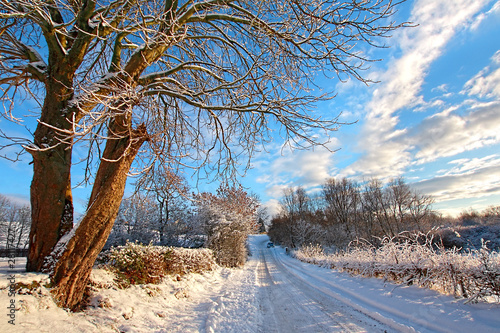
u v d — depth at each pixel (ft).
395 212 107.96
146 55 16.39
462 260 15.84
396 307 16.58
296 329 14.88
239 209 67.67
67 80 16.40
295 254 84.02
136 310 15.90
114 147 14.14
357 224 118.42
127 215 50.70
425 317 14.02
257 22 16.79
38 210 14.76
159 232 57.93
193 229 59.67
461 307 14.02
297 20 16.84
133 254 20.58
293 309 19.40
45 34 15.80
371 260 25.72
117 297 16.16
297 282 32.78
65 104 16.16
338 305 19.52
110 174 13.73
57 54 16.21
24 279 11.51
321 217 154.61
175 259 27.71
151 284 21.07
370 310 17.07
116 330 12.64
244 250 71.82
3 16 13.71
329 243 111.75
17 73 16.83
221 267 51.19
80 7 17.19
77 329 11.00
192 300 22.62
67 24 15.98
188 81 25.08
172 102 24.99
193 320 16.34
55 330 10.18
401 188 109.09
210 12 18.98
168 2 17.94
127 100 13.12
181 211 61.05
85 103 15.29
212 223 56.59
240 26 19.13
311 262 55.01
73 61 16.48
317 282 30.94
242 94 20.03
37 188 14.90
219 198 63.77
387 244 23.94
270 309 19.94
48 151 15.05
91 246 13.44
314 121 19.15
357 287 23.86
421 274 19.04
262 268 57.26
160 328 14.56
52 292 12.09
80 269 13.30
